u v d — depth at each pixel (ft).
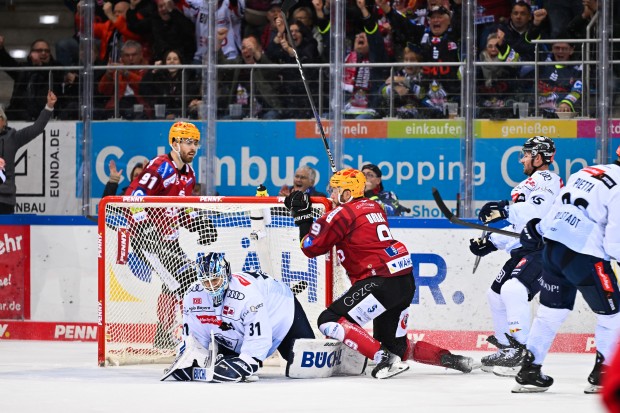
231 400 34.88
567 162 66.80
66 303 61.11
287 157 69.51
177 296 50.78
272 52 70.33
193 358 41.45
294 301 43.91
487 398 36.04
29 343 59.67
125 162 70.90
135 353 50.08
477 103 67.46
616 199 35.96
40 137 71.05
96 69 71.10
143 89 70.74
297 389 38.22
